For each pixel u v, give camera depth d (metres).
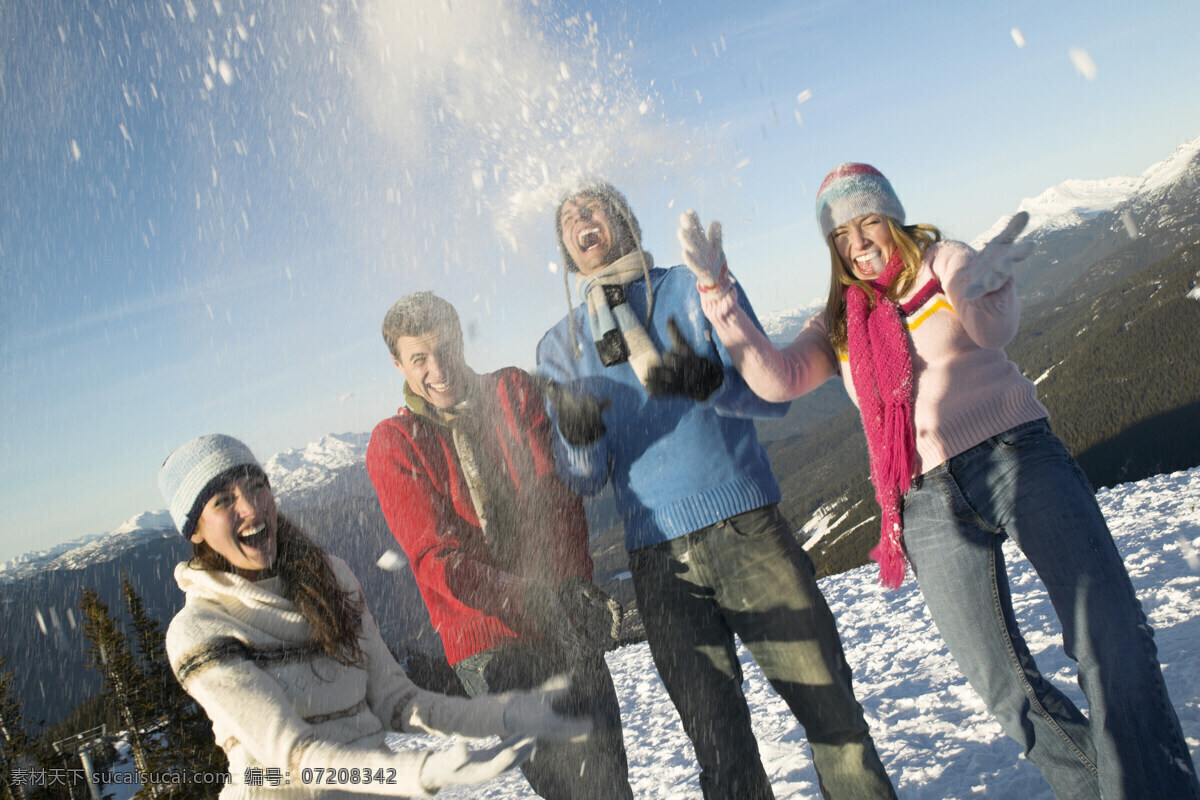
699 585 2.01
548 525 2.05
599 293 2.06
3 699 17.11
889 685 3.52
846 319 1.98
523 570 2.00
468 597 1.86
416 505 1.94
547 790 1.99
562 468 2.09
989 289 1.54
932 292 1.81
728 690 2.01
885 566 1.93
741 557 1.96
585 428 2.05
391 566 1.93
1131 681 1.52
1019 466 1.69
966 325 1.71
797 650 1.93
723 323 1.86
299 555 1.57
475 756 1.25
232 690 1.39
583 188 2.03
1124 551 4.23
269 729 1.37
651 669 5.94
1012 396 1.74
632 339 2.02
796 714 1.98
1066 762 1.73
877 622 4.91
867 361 1.87
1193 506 4.85
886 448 1.84
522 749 1.26
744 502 1.97
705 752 1.99
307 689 1.50
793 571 1.95
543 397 2.13
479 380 2.06
